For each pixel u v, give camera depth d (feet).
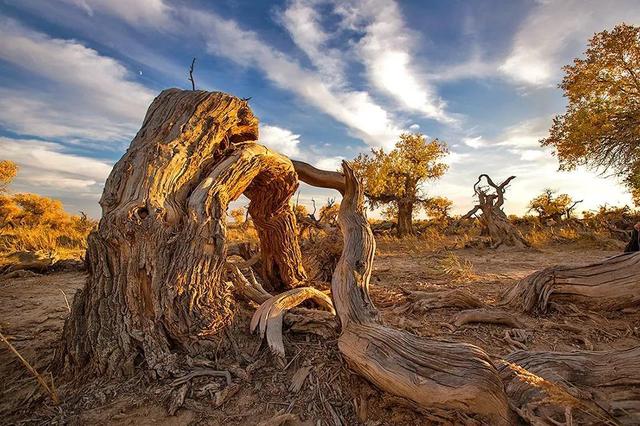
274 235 16.66
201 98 11.91
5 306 18.31
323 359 9.43
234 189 11.91
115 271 9.48
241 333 10.50
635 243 19.74
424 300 16.08
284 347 10.05
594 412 6.37
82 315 9.53
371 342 8.36
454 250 48.42
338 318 10.87
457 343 7.70
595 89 70.85
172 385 8.28
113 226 9.39
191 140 11.49
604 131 67.15
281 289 17.61
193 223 10.12
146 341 8.95
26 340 12.87
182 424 7.29
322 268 21.34
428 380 6.95
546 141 77.77
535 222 106.73
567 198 113.09
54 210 91.71
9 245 37.68
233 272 13.78
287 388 8.48
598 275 15.61
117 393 8.11
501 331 13.50
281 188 15.02
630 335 13.06
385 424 7.31
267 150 13.60
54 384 8.90
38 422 7.37
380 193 97.66
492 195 53.47
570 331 13.60
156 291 9.25
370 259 12.37
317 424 7.36
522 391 7.29
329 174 16.78
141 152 10.80
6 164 86.22
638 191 65.05
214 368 8.93
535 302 15.89
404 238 75.61
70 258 34.01
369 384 8.29
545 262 34.35
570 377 8.39
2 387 9.05
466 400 6.44
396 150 98.27
